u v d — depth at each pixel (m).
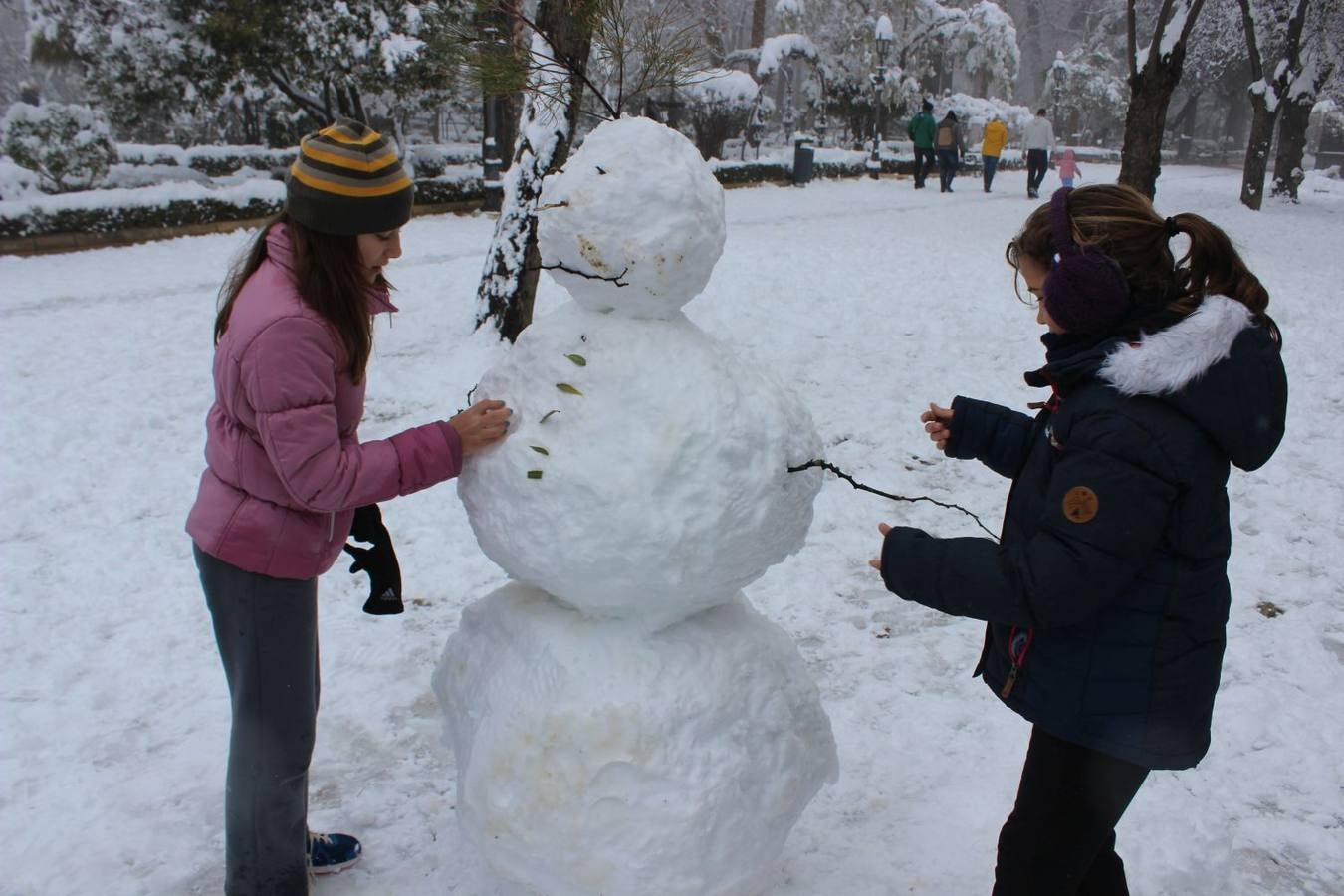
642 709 1.90
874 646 3.61
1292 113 20.53
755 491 1.88
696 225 1.91
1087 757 1.86
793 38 25.62
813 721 2.20
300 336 1.83
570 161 1.97
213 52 15.36
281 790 2.11
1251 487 5.09
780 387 2.04
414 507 4.80
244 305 1.87
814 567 4.21
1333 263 11.95
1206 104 53.25
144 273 10.42
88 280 9.97
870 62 27.92
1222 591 1.81
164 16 15.34
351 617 3.80
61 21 16.53
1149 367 1.68
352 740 3.05
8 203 11.55
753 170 21.00
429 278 9.93
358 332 1.92
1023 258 1.93
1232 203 19.78
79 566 4.16
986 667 2.05
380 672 3.42
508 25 4.95
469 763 2.05
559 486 1.83
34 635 3.63
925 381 6.76
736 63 28.44
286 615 2.01
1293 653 3.53
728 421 1.85
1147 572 1.77
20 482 4.97
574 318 1.99
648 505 1.80
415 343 7.49
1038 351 7.55
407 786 2.84
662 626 2.02
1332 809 2.77
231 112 23.52
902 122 32.25
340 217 1.83
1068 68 42.19
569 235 1.90
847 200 18.77
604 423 1.84
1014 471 2.25
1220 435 1.72
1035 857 1.92
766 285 9.55
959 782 2.85
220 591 1.99
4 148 13.69
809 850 2.57
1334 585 4.05
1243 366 1.70
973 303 9.12
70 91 35.12
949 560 1.82
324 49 14.79
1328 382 6.83
